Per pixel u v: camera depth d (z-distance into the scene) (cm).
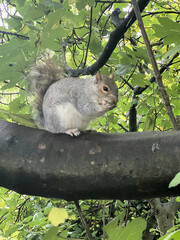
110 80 135
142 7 125
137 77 129
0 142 104
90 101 132
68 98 132
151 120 161
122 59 129
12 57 109
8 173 102
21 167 102
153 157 97
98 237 169
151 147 98
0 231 172
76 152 101
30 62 113
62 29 111
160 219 156
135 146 98
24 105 140
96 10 138
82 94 133
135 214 180
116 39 127
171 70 162
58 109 131
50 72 136
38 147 102
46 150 102
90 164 99
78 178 100
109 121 164
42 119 136
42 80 136
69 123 131
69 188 101
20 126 106
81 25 144
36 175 101
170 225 155
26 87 132
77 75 136
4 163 102
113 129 173
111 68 148
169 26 100
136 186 98
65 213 109
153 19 166
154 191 97
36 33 113
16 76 111
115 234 82
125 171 98
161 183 97
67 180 100
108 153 99
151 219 171
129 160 98
